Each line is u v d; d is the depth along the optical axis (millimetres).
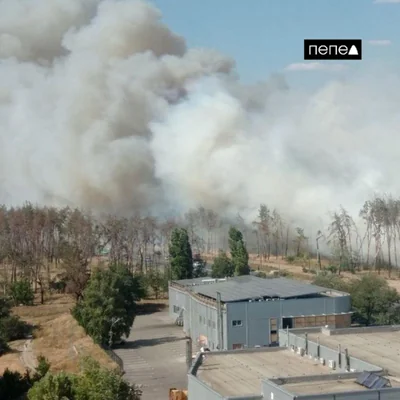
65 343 70000
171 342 71312
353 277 96688
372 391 31375
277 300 65125
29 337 73562
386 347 43500
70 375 43688
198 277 97875
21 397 48250
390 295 71375
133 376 57594
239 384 37312
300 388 33219
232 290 70500
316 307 66062
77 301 80562
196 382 37531
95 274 74250
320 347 41906
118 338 69375
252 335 64312
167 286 95625
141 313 87812
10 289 87125
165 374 58188
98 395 41031
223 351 44250
